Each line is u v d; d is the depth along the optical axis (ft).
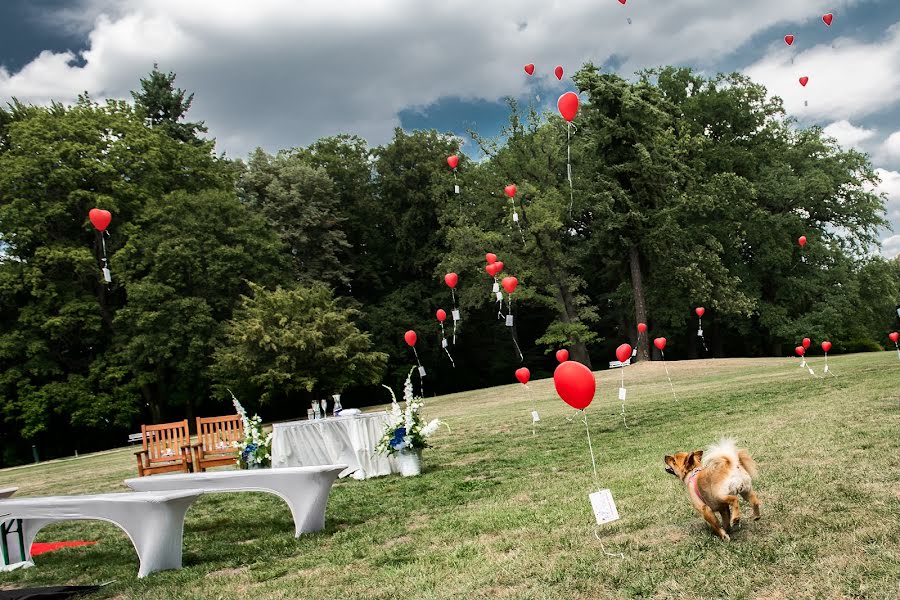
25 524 24.30
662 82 150.92
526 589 13.76
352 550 19.62
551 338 131.03
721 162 141.69
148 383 119.55
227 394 110.42
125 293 126.21
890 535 13.62
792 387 51.47
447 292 156.04
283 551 20.80
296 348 102.99
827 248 142.41
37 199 114.62
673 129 128.36
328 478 23.85
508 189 74.28
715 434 31.71
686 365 103.65
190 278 117.29
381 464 36.14
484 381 173.68
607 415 50.44
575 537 17.30
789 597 11.44
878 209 144.56
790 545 13.80
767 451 24.68
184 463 42.22
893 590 11.07
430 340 157.38
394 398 35.14
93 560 23.50
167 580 18.67
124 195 119.24
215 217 121.90
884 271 146.51
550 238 130.62
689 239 125.59
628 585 13.03
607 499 15.05
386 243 167.22
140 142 122.83
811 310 142.92
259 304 106.42
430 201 155.43
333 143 172.55
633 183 119.14
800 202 143.02
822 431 27.25
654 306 140.87
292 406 135.13
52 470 74.33
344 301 150.41
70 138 117.50
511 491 25.84
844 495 17.12
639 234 119.96
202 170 134.62
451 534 19.88
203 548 22.80
